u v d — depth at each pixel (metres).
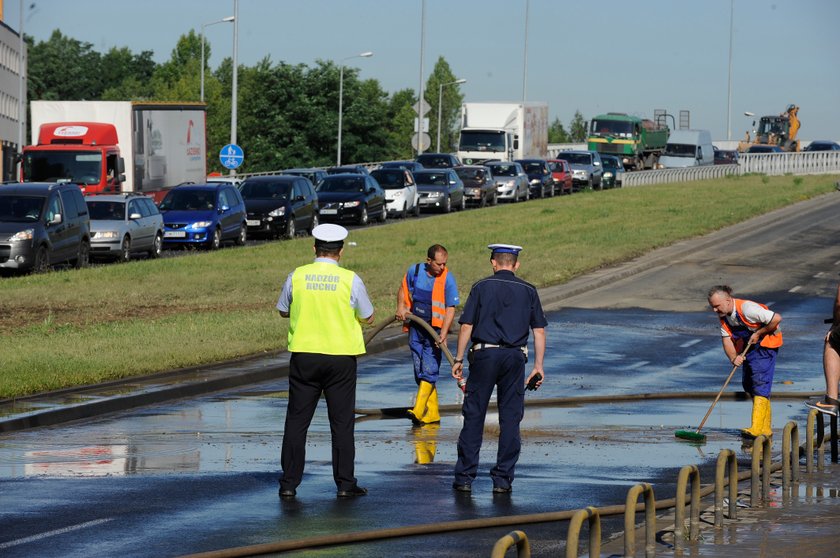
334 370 20.56
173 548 17.20
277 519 19.03
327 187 97.25
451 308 28.58
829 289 62.75
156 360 35.66
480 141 138.75
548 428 28.42
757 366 27.64
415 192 107.31
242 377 34.34
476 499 20.69
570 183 141.12
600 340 45.44
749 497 20.88
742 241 83.88
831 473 23.28
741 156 172.12
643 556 16.66
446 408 31.19
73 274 61.75
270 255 72.00
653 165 181.88
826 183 137.88
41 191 64.25
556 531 18.50
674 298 58.38
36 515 19.09
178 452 24.66
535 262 68.88
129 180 82.44
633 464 24.05
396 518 19.22
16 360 34.94
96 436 26.41
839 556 16.47
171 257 73.81
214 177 115.50
